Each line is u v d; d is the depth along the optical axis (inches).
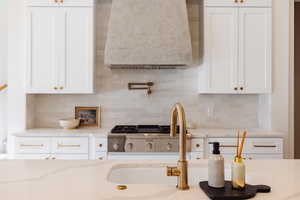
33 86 127.9
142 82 143.8
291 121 133.6
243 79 128.4
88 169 59.4
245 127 144.9
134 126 137.9
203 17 129.6
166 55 121.2
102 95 143.9
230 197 42.0
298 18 185.6
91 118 144.2
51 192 45.2
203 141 118.8
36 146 120.1
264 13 128.0
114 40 121.5
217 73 128.8
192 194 44.4
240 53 128.3
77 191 45.7
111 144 117.6
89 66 128.5
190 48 122.0
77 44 128.3
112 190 46.2
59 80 128.2
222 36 128.3
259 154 119.1
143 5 122.5
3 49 161.3
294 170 59.4
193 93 144.3
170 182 64.2
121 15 122.1
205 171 65.2
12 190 46.1
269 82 128.3
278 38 130.4
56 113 143.8
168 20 122.3
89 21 128.2
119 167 63.4
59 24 127.5
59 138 120.0
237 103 144.9
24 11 129.8
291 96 133.8
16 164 63.4
